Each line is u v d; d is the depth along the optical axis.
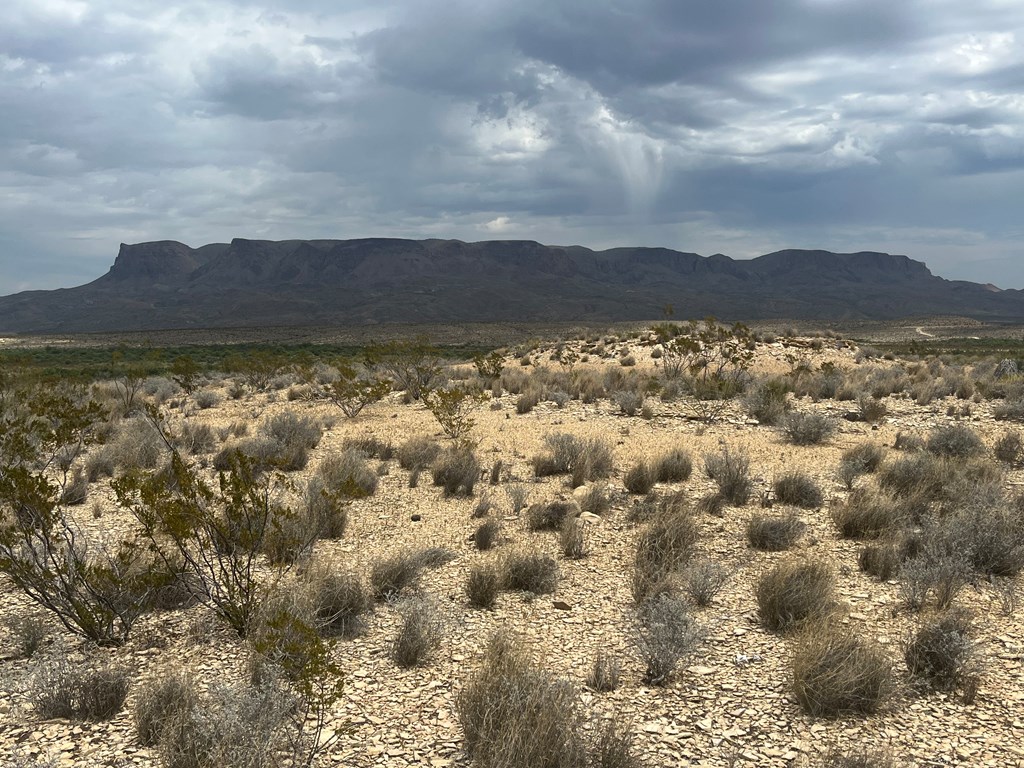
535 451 13.91
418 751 4.44
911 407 18.92
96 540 8.47
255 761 4.02
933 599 6.65
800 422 14.73
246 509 6.71
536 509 9.37
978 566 7.31
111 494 10.98
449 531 9.13
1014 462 12.33
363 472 11.36
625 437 15.24
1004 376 24.81
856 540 8.52
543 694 4.51
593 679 5.28
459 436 15.32
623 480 11.52
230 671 5.49
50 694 4.99
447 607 6.74
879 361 31.48
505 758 4.03
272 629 5.34
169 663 5.68
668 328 32.84
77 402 19.70
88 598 6.47
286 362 33.22
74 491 10.47
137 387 23.59
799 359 28.66
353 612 6.55
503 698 4.46
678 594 6.74
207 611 6.72
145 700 4.75
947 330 139.00
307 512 8.89
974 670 5.22
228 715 4.20
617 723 4.69
